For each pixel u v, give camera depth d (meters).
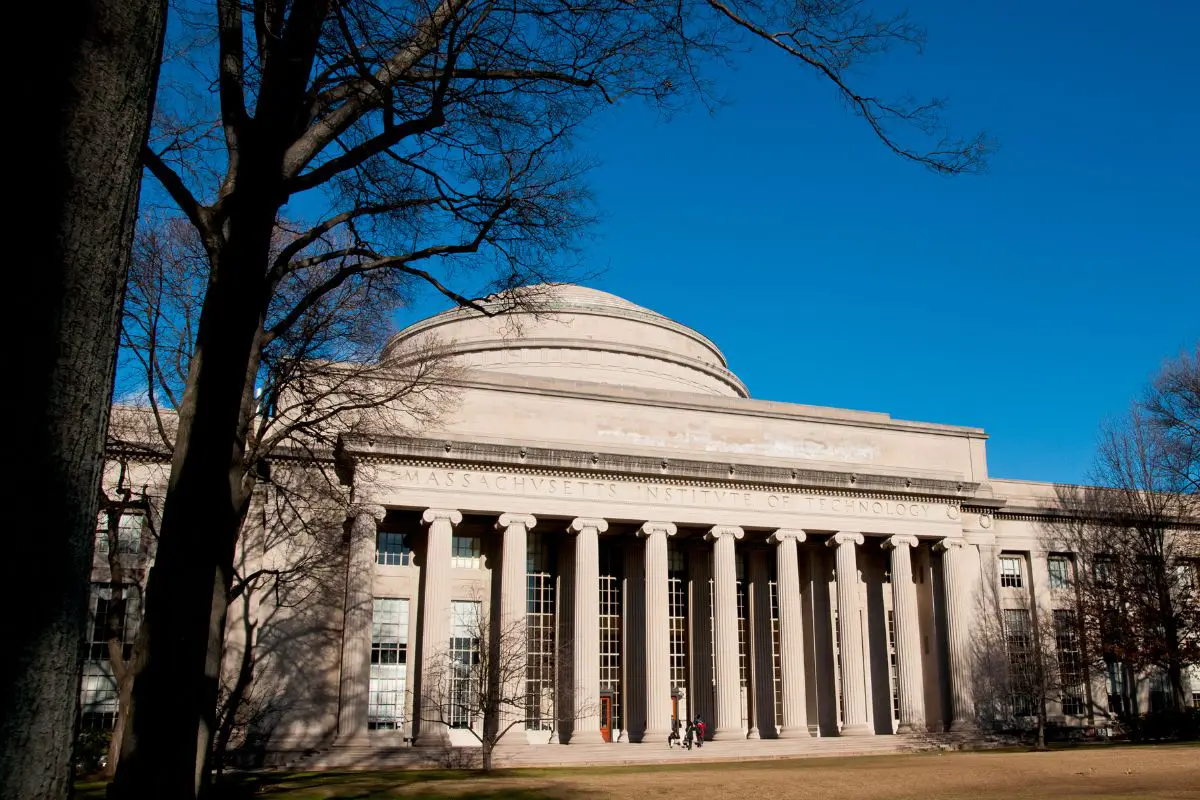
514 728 61.44
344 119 16.06
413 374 58.16
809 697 73.69
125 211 7.32
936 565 76.12
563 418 68.56
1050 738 75.19
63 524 6.61
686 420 71.88
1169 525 79.38
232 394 15.26
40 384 6.57
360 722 56.84
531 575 67.12
